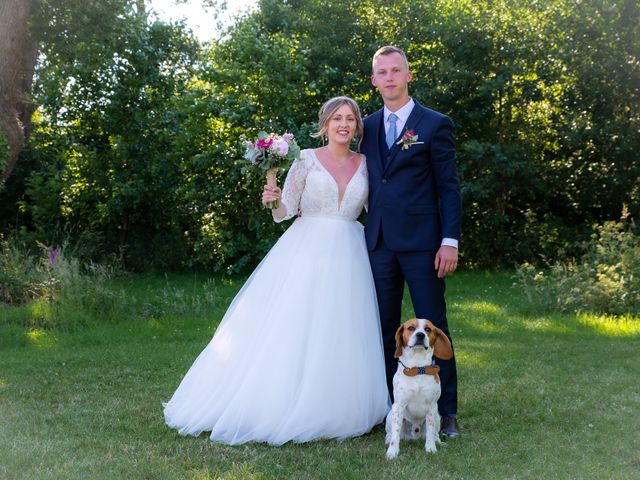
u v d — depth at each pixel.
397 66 4.65
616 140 15.80
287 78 14.04
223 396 4.62
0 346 8.12
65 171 15.73
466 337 8.34
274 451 4.20
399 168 4.67
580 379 6.11
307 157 4.91
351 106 4.83
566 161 16.66
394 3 16.50
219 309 10.49
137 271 15.89
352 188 4.83
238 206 14.75
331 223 4.86
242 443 4.35
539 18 15.90
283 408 4.42
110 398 5.55
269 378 4.50
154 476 3.78
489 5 15.98
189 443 4.36
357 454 4.16
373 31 16.67
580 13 15.49
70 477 3.74
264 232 14.55
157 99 15.64
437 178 4.71
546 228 16.22
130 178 15.55
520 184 16.02
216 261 15.41
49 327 9.27
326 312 4.61
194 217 16.00
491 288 12.74
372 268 4.84
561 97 16.42
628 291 9.76
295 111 14.90
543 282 11.04
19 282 10.62
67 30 13.35
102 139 15.77
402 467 3.92
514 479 3.73
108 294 10.04
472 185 15.24
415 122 4.67
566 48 15.66
